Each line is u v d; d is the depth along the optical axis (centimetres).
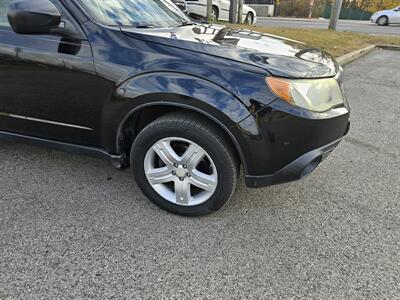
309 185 300
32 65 245
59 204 259
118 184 288
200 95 209
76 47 233
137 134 257
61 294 185
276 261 214
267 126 209
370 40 1192
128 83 224
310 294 192
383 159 354
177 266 207
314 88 220
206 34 270
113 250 217
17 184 281
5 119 278
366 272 208
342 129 241
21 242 220
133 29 245
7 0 248
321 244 230
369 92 609
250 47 243
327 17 3288
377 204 275
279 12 3325
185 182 238
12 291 185
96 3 250
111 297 185
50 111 256
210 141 218
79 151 267
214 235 234
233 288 194
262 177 223
